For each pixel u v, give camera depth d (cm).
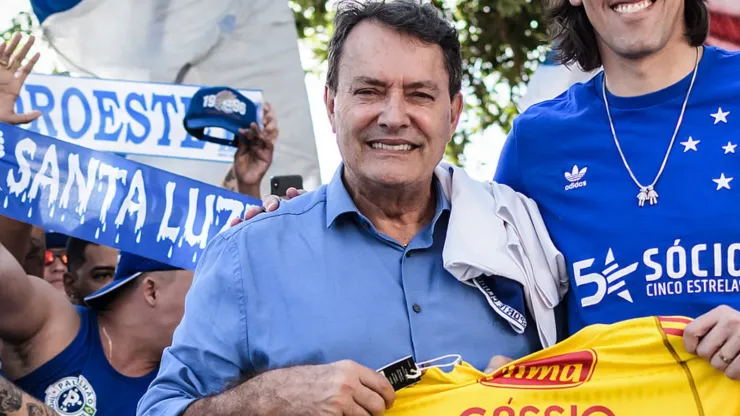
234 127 518
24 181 409
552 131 334
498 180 348
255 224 319
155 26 557
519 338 316
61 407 392
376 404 280
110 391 399
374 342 304
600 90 332
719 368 274
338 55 319
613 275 312
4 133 408
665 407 285
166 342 409
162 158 541
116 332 407
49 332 395
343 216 319
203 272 317
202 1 560
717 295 298
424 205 324
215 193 430
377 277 312
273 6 568
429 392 294
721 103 312
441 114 312
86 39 554
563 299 328
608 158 322
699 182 306
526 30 909
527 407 291
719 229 300
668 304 303
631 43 311
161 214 424
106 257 467
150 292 411
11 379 394
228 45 562
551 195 331
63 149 415
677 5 311
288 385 283
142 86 525
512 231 323
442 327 310
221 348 305
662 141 315
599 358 291
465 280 314
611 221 315
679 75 319
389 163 308
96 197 418
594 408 289
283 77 566
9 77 460
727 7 484
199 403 292
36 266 480
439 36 315
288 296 307
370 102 311
